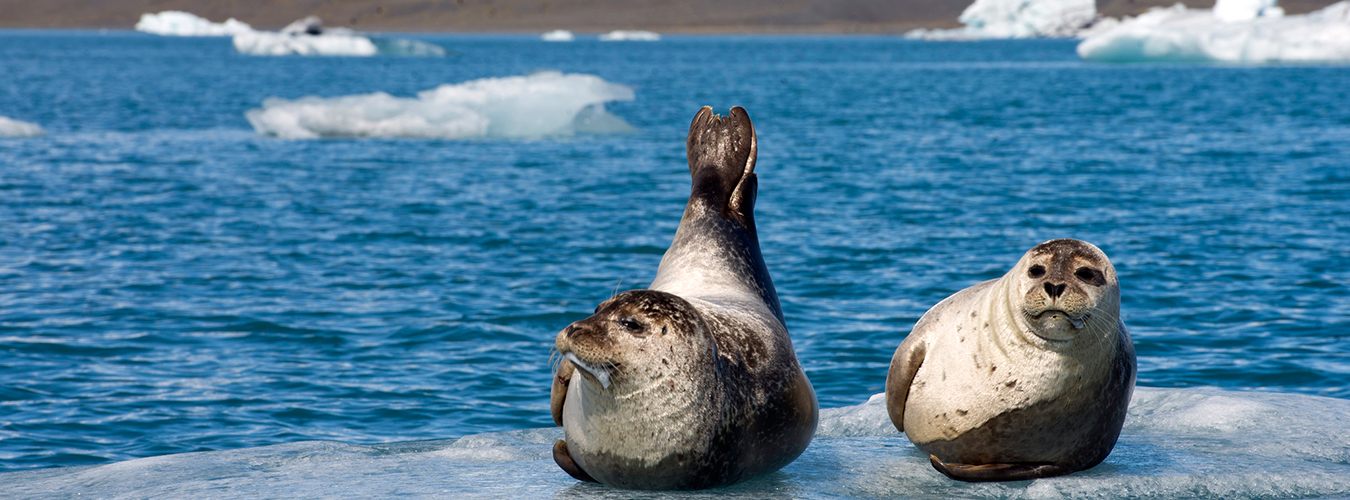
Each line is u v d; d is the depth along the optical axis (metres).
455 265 19.33
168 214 25.48
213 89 91.69
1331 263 18.56
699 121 7.80
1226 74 110.94
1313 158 37.78
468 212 26.19
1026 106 71.50
